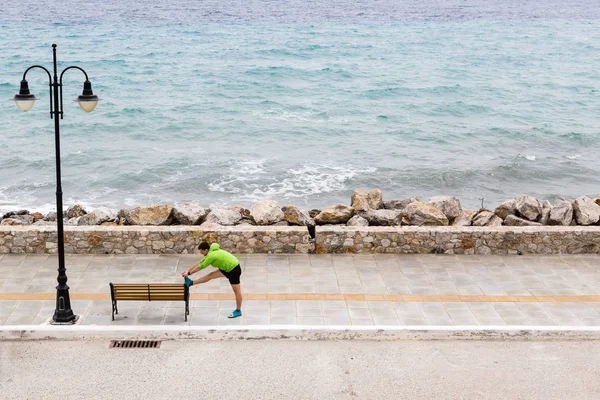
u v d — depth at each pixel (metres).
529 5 176.12
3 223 24.31
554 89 68.44
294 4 159.88
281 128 50.34
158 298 14.32
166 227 17.73
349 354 13.64
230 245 17.64
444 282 16.38
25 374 12.80
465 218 21.56
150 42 97.44
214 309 14.98
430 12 150.88
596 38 111.50
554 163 42.50
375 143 46.50
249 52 88.44
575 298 15.72
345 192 36.19
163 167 39.69
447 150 45.25
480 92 65.94
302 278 16.45
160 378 12.76
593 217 20.78
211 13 138.25
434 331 14.19
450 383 12.76
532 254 17.91
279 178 38.03
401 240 17.75
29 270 16.52
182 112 54.88
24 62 78.50
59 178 13.98
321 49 92.44
